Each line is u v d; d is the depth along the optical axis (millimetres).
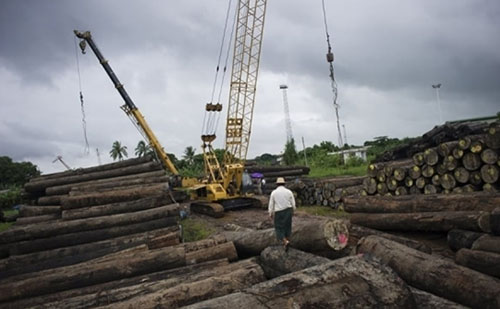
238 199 20281
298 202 19438
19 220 13211
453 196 8672
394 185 12805
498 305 4465
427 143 16828
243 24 22047
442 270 5328
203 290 6023
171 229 10734
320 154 47844
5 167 69562
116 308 5668
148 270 7980
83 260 9211
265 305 3775
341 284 3986
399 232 9750
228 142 22719
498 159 9461
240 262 7738
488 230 7094
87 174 16922
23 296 7305
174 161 62156
